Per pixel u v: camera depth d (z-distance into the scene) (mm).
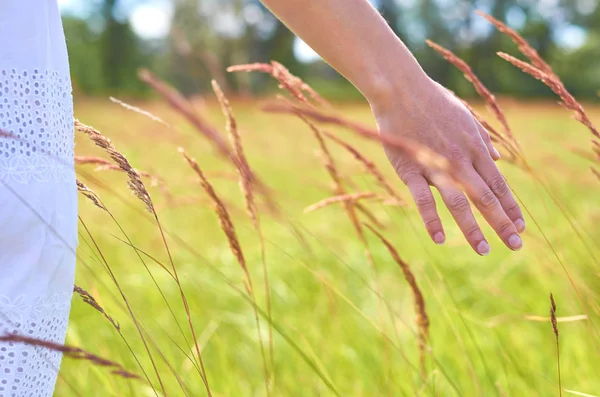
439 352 1516
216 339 1567
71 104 1015
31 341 842
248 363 1576
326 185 1438
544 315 1722
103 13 22234
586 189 2957
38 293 944
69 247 959
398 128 1020
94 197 1037
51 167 958
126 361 1446
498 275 2068
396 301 1897
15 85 940
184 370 1453
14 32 942
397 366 1492
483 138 1072
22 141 933
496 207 999
